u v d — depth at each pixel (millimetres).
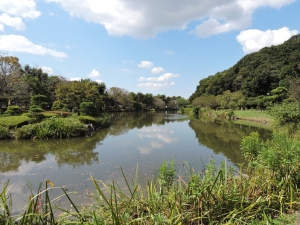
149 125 18625
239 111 29234
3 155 7242
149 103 54062
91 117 15312
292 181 2701
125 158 6879
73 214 1871
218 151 7957
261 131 13766
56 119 11375
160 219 1739
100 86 36125
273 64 38844
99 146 8930
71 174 5234
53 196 3820
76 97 20531
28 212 1605
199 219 2037
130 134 12719
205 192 2213
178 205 2102
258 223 1963
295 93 17344
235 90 43531
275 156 2641
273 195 2434
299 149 2715
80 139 10594
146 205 2182
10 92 17656
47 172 5398
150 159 6742
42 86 22672
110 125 18047
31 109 12836
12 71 18859
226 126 17562
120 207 2166
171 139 10922
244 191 2422
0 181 4758
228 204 2252
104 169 5664
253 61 42750
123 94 41719
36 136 10211
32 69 29156
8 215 1628
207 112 36062
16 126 10734
